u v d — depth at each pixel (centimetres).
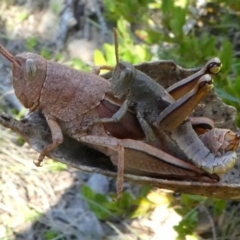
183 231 23
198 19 29
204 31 29
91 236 24
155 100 18
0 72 30
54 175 26
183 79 19
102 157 18
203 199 23
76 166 18
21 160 27
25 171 26
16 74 18
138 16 27
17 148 27
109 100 18
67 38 32
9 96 29
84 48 31
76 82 18
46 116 18
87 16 32
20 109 28
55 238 24
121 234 24
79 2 32
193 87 18
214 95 19
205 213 24
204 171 18
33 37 32
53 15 33
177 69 19
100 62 25
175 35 26
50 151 18
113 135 18
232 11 28
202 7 30
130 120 18
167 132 18
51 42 32
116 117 18
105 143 18
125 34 27
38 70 18
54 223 25
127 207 24
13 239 25
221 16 29
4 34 33
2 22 33
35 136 18
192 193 18
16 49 32
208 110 19
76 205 25
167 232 24
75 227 25
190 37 27
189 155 18
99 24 31
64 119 18
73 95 18
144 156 18
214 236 24
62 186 26
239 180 18
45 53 31
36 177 26
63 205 25
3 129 28
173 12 26
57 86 18
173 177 18
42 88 18
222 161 18
